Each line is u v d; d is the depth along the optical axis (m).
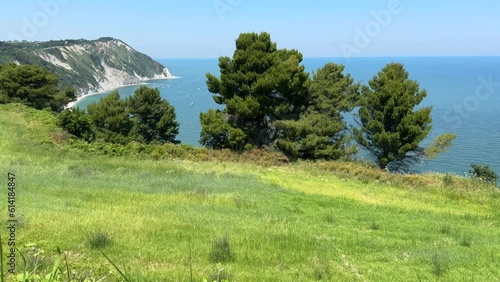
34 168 20.19
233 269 8.13
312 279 7.96
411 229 13.38
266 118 36.97
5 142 26.50
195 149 31.64
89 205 13.28
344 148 37.56
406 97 36.72
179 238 10.02
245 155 31.78
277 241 10.29
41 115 36.22
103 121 47.62
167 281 7.15
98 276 6.89
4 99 52.19
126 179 19.95
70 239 9.10
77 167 21.95
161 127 53.78
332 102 38.44
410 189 23.16
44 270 6.61
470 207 19.27
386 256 9.73
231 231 11.04
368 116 37.69
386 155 36.81
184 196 16.22
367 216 15.11
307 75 37.09
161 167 24.38
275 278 7.77
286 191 19.94
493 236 13.03
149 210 13.20
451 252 10.15
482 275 8.64
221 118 35.72
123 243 9.27
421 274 8.55
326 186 22.66
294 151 34.38
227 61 36.25
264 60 35.12
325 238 11.09
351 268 8.84
